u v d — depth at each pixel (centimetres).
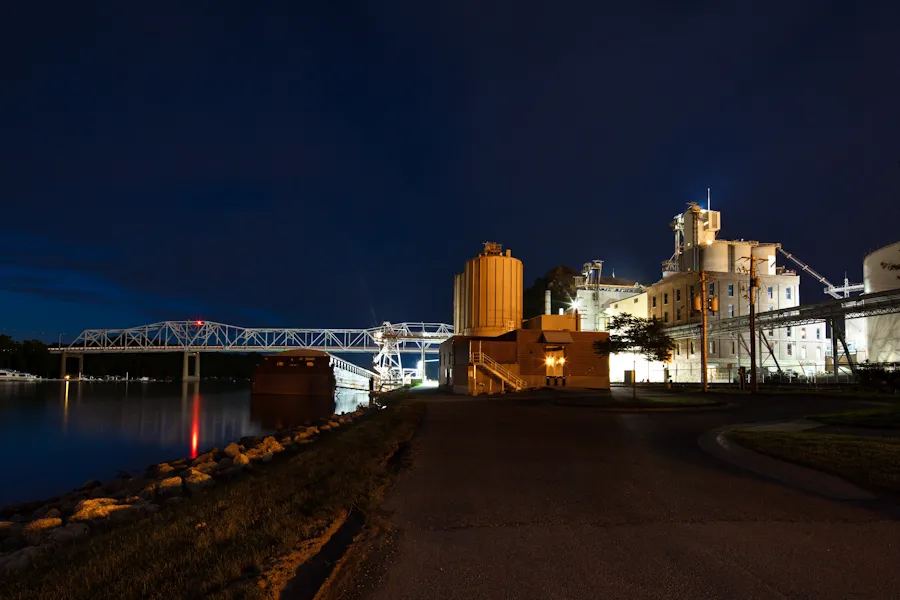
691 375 7869
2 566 934
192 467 2167
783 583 658
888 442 1584
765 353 7919
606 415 2853
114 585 685
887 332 6969
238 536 854
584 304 10100
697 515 954
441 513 990
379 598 638
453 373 5816
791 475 1287
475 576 695
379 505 1051
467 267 7138
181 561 753
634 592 639
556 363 5266
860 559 732
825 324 8275
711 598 621
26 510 1905
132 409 8131
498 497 1106
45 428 5584
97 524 1256
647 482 1233
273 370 10462
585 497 1097
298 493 1147
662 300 8906
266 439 2948
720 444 1773
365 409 5072
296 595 649
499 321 6850
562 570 709
